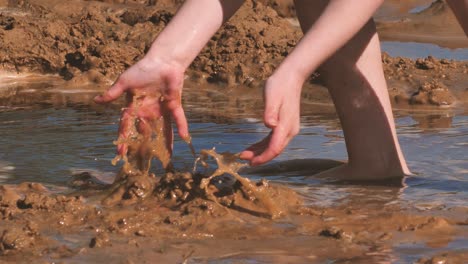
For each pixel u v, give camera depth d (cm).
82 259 543
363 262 543
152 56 664
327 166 785
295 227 604
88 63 1338
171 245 567
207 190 635
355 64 734
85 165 787
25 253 553
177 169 771
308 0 717
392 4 1866
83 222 609
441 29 1688
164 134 684
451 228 607
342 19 632
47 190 695
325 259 548
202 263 539
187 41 666
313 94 1162
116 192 657
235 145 875
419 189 712
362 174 744
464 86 1195
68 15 1609
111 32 1447
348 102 740
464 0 659
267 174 766
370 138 742
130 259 543
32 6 1608
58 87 1266
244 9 1463
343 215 635
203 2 675
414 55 1472
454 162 798
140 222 601
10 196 653
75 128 949
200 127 970
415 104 1123
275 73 626
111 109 1075
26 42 1388
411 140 889
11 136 910
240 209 628
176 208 631
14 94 1216
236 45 1359
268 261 543
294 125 627
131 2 1714
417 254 557
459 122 1003
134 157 688
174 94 671
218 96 1200
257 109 1096
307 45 632
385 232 595
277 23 1451
